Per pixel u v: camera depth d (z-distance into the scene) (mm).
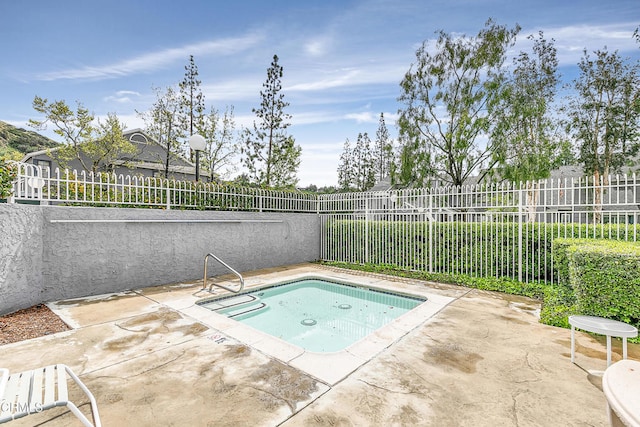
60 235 5395
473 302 5512
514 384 2781
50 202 5941
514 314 4824
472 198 7500
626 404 1443
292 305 6164
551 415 2342
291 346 3568
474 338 3854
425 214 8359
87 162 18234
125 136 19469
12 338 3742
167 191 6977
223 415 2328
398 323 4391
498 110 12750
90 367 3041
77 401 2490
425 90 14367
